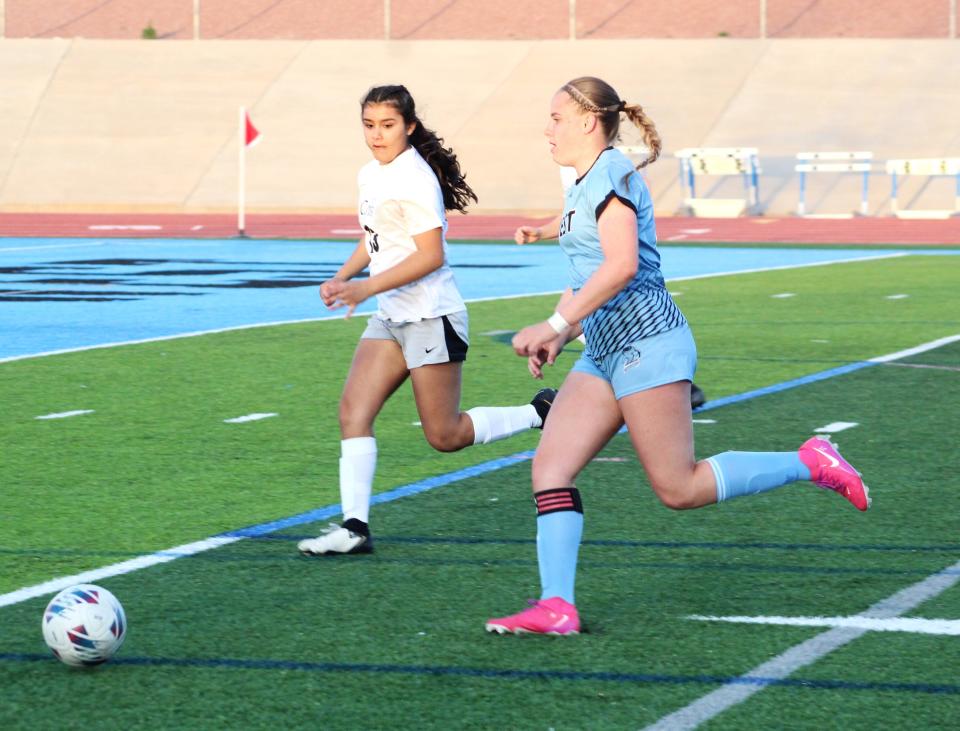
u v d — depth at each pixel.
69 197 140.12
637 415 17.88
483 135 140.62
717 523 23.53
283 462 28.98
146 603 19.31
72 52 160.00
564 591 17.84
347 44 158.00
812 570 20.75
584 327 18.19
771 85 142.75
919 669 16.52
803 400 35.75
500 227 114.62
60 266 79.31
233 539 22.78
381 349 22.19
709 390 37.38
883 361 42.53
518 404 35.75
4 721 15.09
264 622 18.45
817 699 15.59
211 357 44.09
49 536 23.02
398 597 19.55
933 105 137.12
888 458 28.72
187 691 15.96
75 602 16.59
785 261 81.25
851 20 166.88
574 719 15.06
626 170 17.59
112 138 147.12
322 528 23.52
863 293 62.66
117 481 27.16
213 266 79.81
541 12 178.12
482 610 18.94
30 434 31.86
